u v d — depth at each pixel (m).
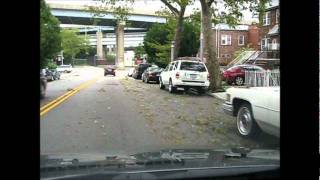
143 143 9.03
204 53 28.47
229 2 27.31
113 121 12.40
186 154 4.33
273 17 41.56
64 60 55.19
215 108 16.05
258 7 27.36
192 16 36.53
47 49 23.05
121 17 37.38
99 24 54.53
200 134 10.23
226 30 60.03
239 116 9.80
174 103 18.05
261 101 8.79
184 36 44.69
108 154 4.39
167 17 44.31
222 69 41.25
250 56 45.19
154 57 47.72
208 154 4.30
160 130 10.84
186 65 23.58
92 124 11.73
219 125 11.62
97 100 19.17
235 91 9.80
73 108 15.77
